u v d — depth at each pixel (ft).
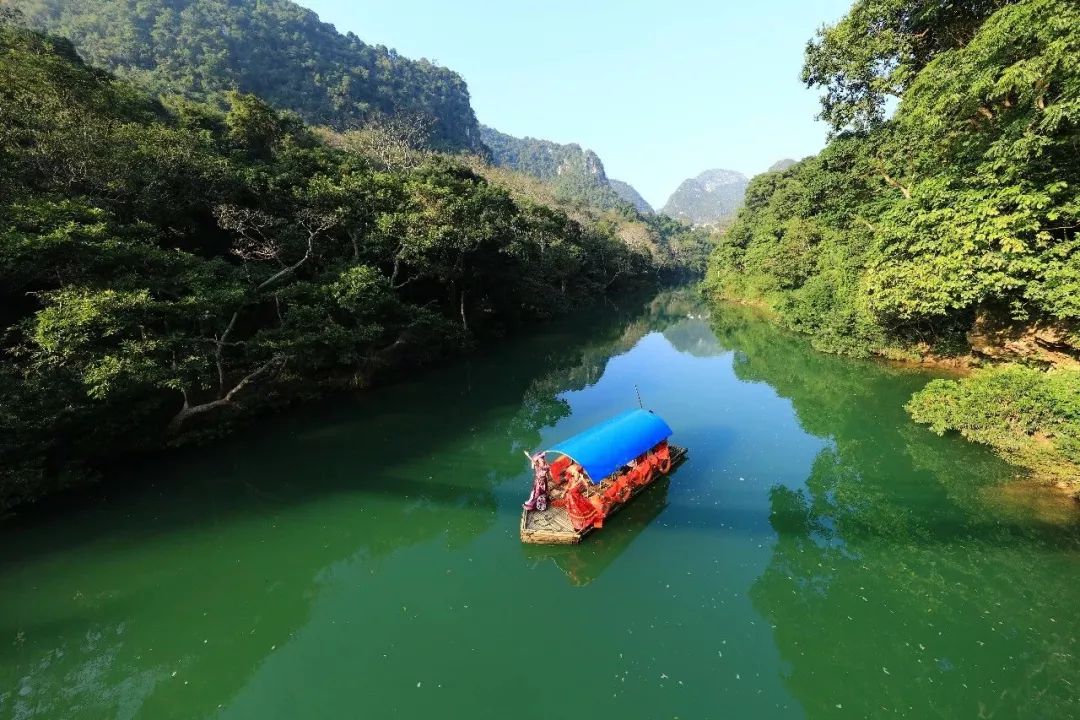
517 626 36.24
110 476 56.95
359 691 31.63
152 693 32.14
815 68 88.43
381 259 100.37
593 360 119.34
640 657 32.99
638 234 365.61
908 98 64.44
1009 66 50.29
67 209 55.93
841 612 35.73
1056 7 43.93
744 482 53.83
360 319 84.07
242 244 87.25
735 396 84.43
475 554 44.55
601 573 40.86
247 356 72.74
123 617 37.99
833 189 115.03
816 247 134.72
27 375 49.67
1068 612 33.76
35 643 35.29
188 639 36.29
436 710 29.94
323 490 55.52
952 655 31.71
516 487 56.29
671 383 95.61
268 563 44.29
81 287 53.11
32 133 63.57
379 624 37.27
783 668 31.65
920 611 35.29
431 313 101.35
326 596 40.52
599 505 44.52
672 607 37.14
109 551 44.65
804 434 65.98
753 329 149.38
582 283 240.73
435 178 124.98
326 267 91.40
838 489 51.42
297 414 77.97
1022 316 58.44
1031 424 49.29
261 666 33.99
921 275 62.59
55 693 31.99
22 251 48.96
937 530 43.32
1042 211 52.08
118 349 54.44
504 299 147.74
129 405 58.34
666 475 55.06
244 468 60.18
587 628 35.73
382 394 89.71
